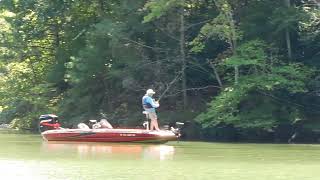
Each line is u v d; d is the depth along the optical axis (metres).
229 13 64.38
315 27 67.00
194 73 72.31
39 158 32.81
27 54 89.25
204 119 62.66
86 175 25.23
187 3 67.94
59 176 24.81
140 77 70.69
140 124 69.94
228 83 67.00
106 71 72.81
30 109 86.19
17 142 49.12
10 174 25.48
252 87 62.00
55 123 53.19
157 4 63.41
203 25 69.00
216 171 27.17
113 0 75.62
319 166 29.86
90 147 42.84
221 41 69.81
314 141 61.53
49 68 87.19
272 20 64.06
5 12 88.88
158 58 70.94
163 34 70.69
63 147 42.62
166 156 35.22
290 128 63.28
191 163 30.84
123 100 74.19
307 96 65.12
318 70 64.44
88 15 82.44
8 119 88.44
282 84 62.00
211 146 47.53
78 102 75.75
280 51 66.50
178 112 68.00
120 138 48.09
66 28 83.69
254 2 67.50
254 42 62.75
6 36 87.44
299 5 69.44
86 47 72.75
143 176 25.05
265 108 62.22
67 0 80.50
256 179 24.39
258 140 62.69
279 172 26.97
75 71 73.38
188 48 70.50
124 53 69.19
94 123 56.19
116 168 27.92
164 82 70.56
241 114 62.41
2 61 89.81
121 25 68.88
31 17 84.75
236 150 42.25
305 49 67.88
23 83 89.12
